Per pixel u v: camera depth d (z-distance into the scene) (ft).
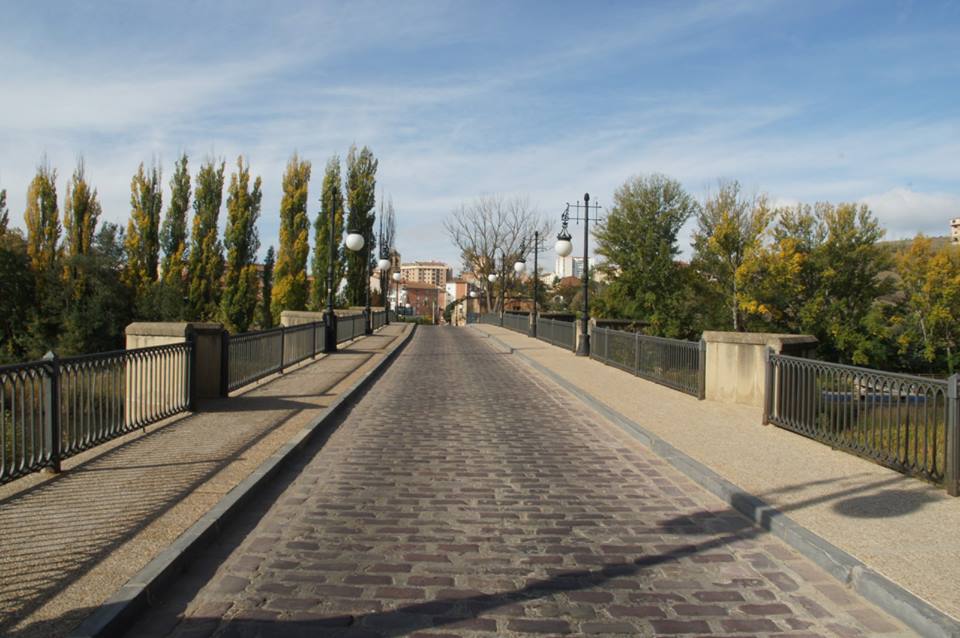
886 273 198.59
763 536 19.74
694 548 18.69
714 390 44.19
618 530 20.13
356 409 42.01
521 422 38.47
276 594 15.28
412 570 16.75
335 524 20.26
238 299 176.45
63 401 25.22
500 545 18.65
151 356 32.48
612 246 173.88
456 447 31.53
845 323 165.58
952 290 153.99
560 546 18.66
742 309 168.66
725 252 171.73
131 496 21.24
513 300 233.96
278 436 30.91
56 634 12.35
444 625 13.87
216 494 21.52
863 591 15.58
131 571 15.30
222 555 17.63
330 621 13.96
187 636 13.30
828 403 30.71
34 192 157.89
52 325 147.84
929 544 17.87
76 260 149.79
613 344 66.69
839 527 19.24
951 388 22.61
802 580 16.52
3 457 21.40
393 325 166.20
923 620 13.61
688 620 14.28
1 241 147.02
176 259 176.86
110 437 28.37
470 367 70.74
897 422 25.67
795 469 26.27
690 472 26.50
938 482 23.59
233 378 44.75
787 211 169.78
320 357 72.38
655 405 42.24
